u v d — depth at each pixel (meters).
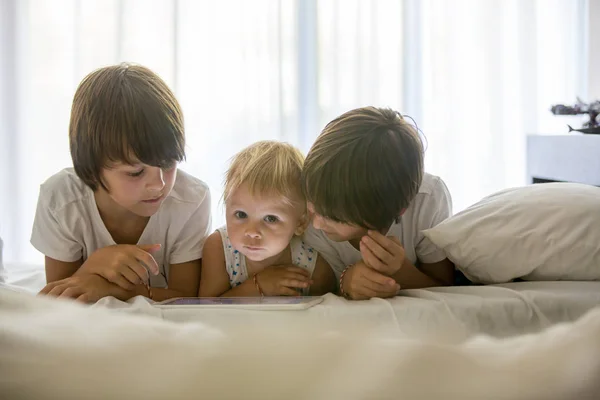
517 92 2.13
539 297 0.81
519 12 2.11
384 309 0.78
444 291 0.90
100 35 1.91
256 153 1.00
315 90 2.01
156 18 1.91
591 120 1.58
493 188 2.12
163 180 0.92
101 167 0.90
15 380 0.37
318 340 0.39
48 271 1.07
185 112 1.95
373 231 0.89
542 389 0.38
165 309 0.77
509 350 0.42
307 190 0.90
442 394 0.37
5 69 1.89
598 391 0.39
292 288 0.99
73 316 0.43
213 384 0.36
